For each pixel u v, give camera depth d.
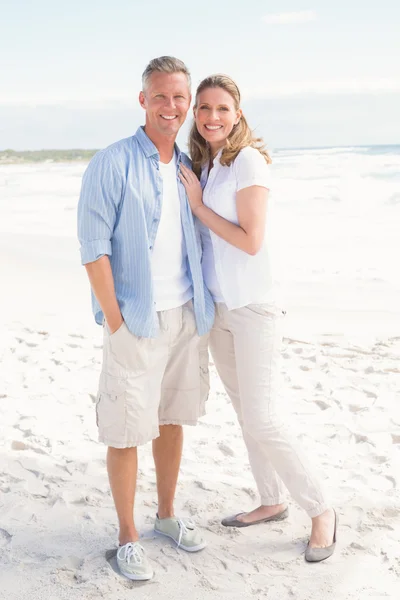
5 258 10.55
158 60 2.78
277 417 3.04
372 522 3.24
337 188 22.28
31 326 7.14
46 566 2.88
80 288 8.81
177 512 3.38
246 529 3.24
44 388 5.24
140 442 2.88
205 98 2.89
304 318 7.37
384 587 2.75
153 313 2.80
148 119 2.83
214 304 3.09
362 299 8.09
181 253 2.94
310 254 11.16
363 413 4.70
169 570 2.89
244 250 2.89
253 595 2.71
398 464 3.90
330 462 3.96
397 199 18.55
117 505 2.94
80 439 4.31
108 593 2.71
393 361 5.86
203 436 4.39
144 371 2.84
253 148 2.95
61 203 19.88
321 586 2.76
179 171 2.93
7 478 3.71
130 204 2.74
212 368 5.86
